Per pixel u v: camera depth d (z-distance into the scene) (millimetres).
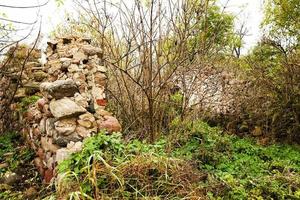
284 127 7836
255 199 4191
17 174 5152
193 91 6539
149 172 3949
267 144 7473
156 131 5887
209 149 6125
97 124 4680
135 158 3955
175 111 6391
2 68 6832
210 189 4129
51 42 5902
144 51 5777
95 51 5492
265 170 5367
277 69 7984
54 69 5523
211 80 7594
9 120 6836
